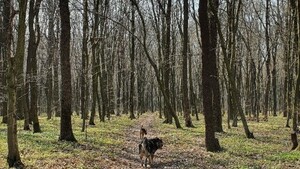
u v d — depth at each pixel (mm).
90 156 16531
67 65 20766
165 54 39500
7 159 13508
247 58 50125
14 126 13406
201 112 70812
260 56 57250
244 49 55812
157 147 15883
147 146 15555
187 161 16672
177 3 45375
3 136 21422
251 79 58188
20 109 36969
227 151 19109
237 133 28641
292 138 19562
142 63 62812
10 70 13203
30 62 28203
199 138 25156
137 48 64812
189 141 23484
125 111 69438
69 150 17734
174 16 47750
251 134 25484
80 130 28641
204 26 19359
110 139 23609
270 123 41219
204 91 19469
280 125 37844
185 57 36094
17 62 13258
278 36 45906
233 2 30125
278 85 81375
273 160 16547
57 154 16234
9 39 13289
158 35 40500
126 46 62875
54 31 51125
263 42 57438
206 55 19344
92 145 20172
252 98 58094
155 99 100938
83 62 35344
